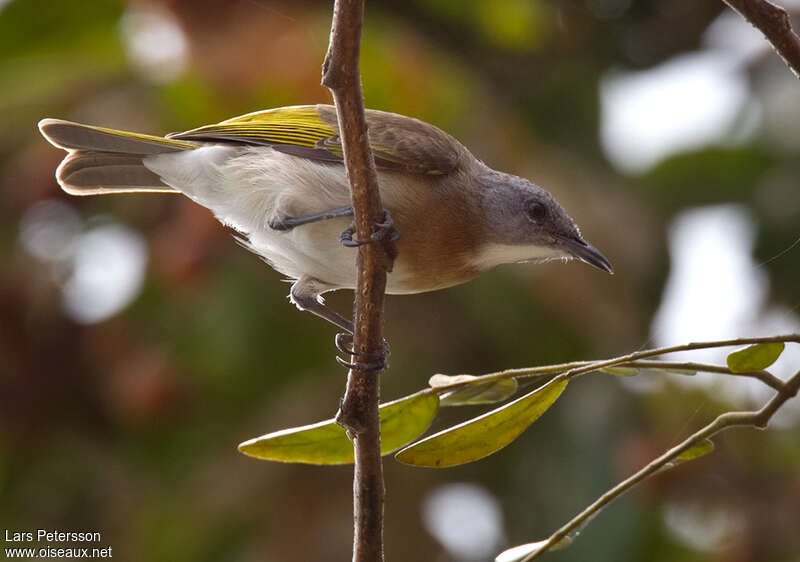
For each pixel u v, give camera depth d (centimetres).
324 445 603
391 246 596
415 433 607
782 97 1155
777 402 518
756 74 1212
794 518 1059
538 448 1120
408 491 1155
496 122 1116
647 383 1080
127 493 1196
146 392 1139
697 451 544
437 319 1145
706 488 1077
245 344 1136
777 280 1168
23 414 1208
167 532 1136
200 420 1175
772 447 1063
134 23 1115
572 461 1082
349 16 527
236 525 1133
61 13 1123
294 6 1101
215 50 1046
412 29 1201
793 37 538
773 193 1198
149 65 1110
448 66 1110
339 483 1139
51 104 1132
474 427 556
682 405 1058
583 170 1193
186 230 1108
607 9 1298
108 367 1190
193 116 1063
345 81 548
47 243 1212
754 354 523
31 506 1220
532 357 1123
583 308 1073
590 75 1266
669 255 1175
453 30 1252
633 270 1105
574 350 1119
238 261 1141
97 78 1127
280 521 1123
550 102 1248
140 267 1184
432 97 1066
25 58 1122
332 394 1127
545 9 1253
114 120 1096
